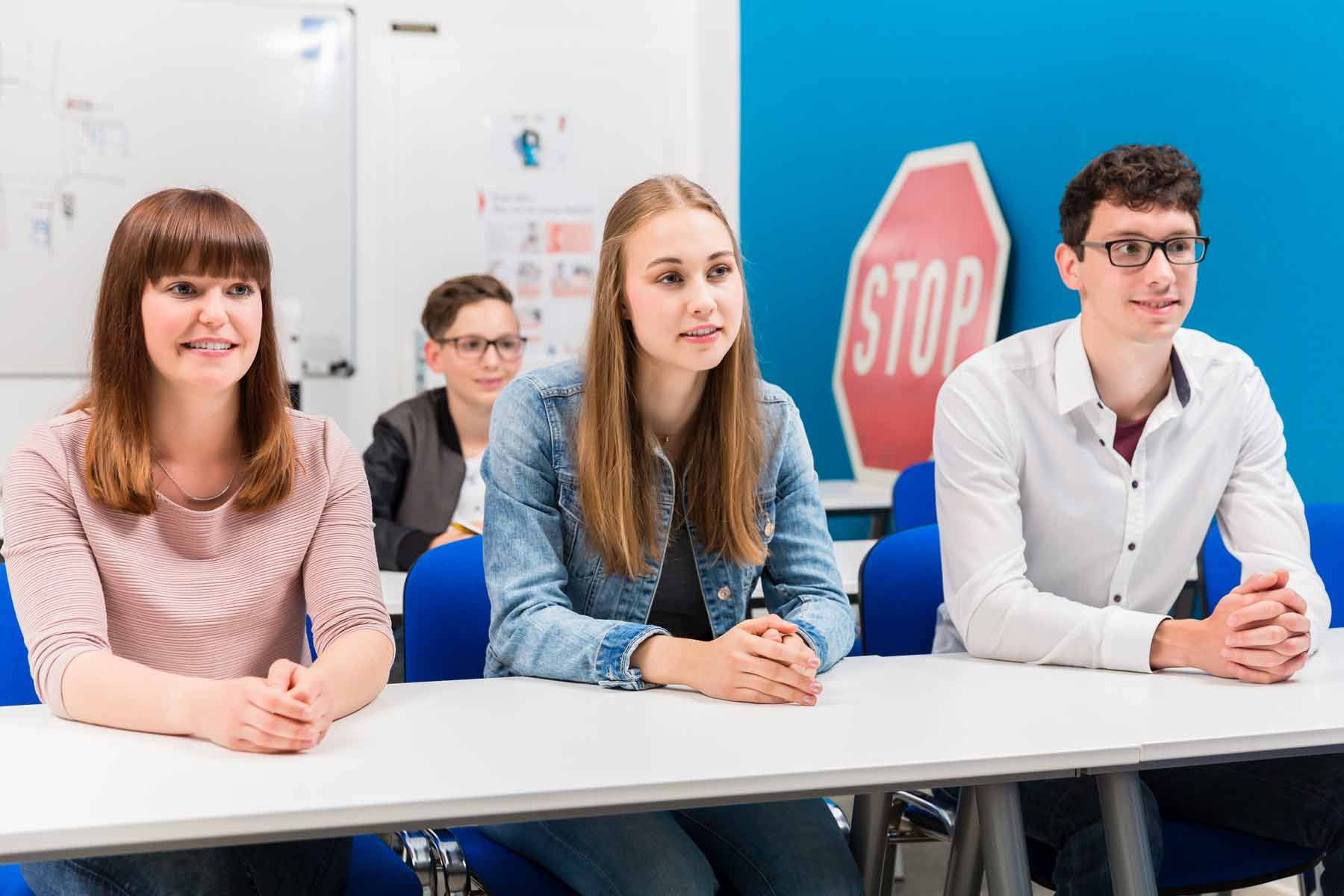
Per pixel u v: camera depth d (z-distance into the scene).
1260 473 1.90
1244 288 2.88
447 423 3.22
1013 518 1.79
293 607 1.62
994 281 3.63
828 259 4.52
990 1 3.66
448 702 1.45
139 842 1.03
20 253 4.50
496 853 1.56
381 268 4.86
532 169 4.95
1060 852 1.63
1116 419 1.84
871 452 4.20
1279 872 1.67
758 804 1.56
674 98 5.05
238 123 4.66
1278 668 1.51
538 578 1.62
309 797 1.09
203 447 1.56
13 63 4.43
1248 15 2.82
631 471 1.65
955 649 2.01
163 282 1.45
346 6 4.73
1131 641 1.59
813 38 4.53
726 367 1.67
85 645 1.39
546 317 5.00
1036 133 3.51
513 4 4.92
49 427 1.52
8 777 1.15
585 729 1.31
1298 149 2.71
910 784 1.19
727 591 1.71
